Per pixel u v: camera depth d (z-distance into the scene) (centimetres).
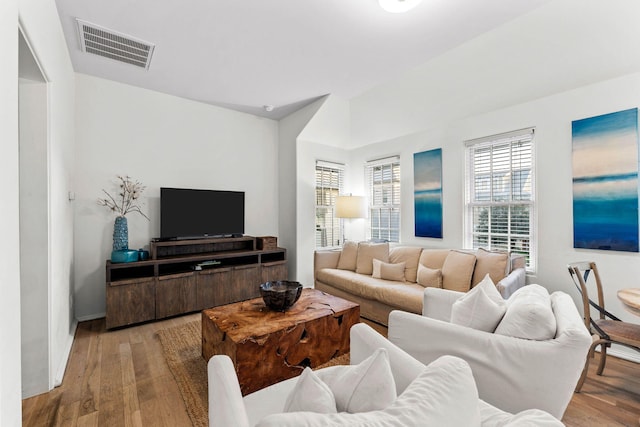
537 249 273
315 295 276
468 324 154
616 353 229
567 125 253
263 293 229
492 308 150
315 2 211
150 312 309
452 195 343
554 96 260
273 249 420
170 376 206
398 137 411
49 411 169
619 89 225
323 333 220
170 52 276
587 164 240
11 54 109
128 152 346
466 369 77
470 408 67
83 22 231
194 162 396
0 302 95
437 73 304
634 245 218
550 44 234
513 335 136
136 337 273
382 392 81
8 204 104
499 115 299
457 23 236
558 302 156
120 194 340
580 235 244
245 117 446
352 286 341
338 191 490
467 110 320
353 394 83
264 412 110
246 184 446
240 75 325
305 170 448
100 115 328
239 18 228
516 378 127
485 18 230
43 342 187
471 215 331
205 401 180
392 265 347
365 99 390
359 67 309
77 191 315
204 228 385
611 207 228
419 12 222
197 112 399
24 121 180
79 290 314
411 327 162
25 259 181
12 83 109
